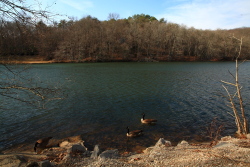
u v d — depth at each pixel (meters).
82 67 54.53
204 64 66.44
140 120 14.64
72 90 24.62
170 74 40.44
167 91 24.22
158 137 11.83
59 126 13.49
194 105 18.30
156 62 75.75
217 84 28.67
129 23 106.06
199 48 84.06
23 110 16.73
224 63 70.56
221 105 18.19
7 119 14.73
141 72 43.78
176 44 86.69
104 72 43.56
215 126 13.36
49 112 16.31
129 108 17.50
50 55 71.62
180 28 91.81
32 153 9.60
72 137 11.74
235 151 7.77
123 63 70.19
